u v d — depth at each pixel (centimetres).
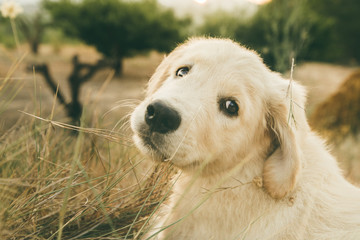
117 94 154
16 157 38
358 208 36
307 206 36
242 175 37
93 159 45
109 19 213
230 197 37
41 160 36
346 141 102
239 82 37
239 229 36
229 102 37
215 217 37
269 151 39
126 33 217
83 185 41
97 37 219
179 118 34
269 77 40
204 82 37
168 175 40
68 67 210
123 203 39
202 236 37
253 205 36
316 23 201
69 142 49
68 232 34
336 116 111
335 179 38
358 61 402
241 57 39
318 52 208
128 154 43
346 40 416
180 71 40
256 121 38
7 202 32
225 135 37
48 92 120
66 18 216
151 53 261
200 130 35
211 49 40
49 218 34
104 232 35
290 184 34
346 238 33
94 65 107
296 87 41
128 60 261
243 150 38
